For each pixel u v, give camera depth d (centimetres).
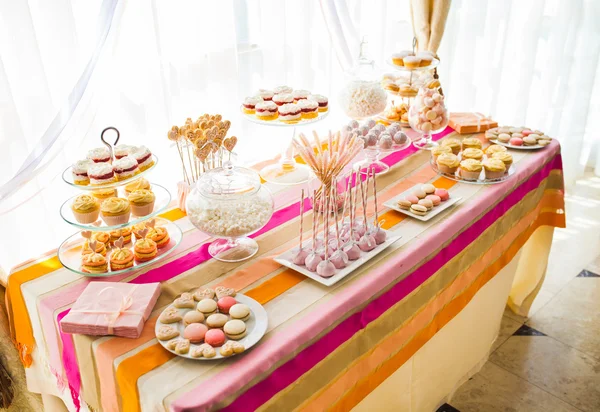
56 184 196
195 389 110
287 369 123
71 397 153
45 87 179
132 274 146
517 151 213
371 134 197
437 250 162
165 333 122
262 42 242
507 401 211
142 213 152
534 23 333
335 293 137
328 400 138
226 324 122
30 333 151
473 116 243
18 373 188
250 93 249
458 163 195
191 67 219
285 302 134
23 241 192
